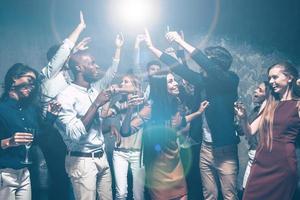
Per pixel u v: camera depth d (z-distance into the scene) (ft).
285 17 14.08
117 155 12.14
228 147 11.56
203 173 12.26
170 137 11.07
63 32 13.34
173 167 11.02
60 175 13.10
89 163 10.50
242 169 13.88
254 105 13.91
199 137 12.62
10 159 9.75
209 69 11.28
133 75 13.24
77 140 10.31
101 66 13.42
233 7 13.97
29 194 10.25
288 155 10.20
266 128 10.54
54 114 10.12
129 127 11.76
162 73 12.99
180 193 11.06
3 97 11.43
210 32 13.92
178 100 12.42
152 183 11.01
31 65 13.17
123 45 13.50
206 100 11.78
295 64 14.01
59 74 11.83
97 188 11.34
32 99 11.62
